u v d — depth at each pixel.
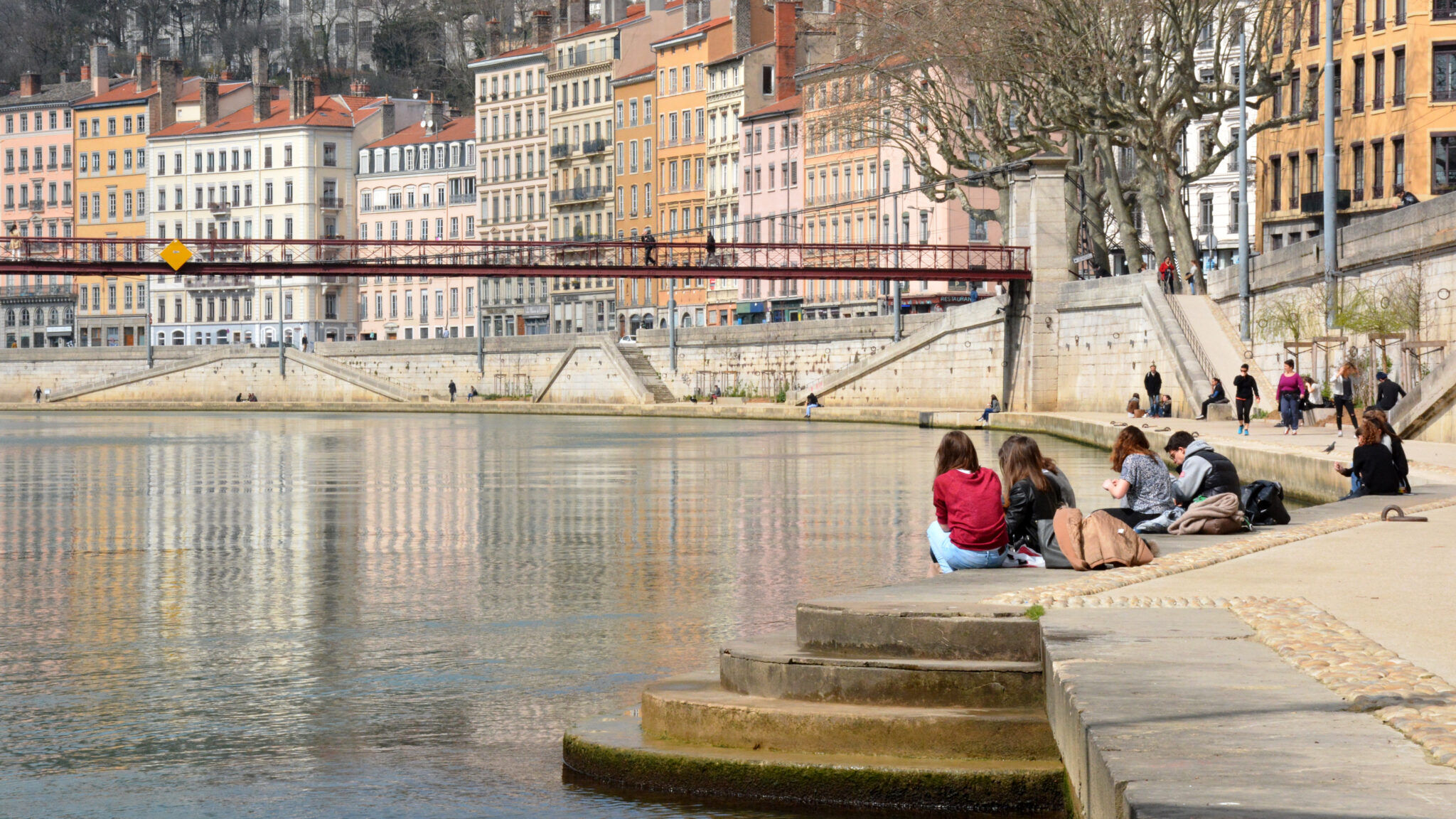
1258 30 81.62
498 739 17.17
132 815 14.60
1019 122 92.69
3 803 15.03
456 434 104.75
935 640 14.77
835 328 127.81
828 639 15.24
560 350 154.75
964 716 13.93
